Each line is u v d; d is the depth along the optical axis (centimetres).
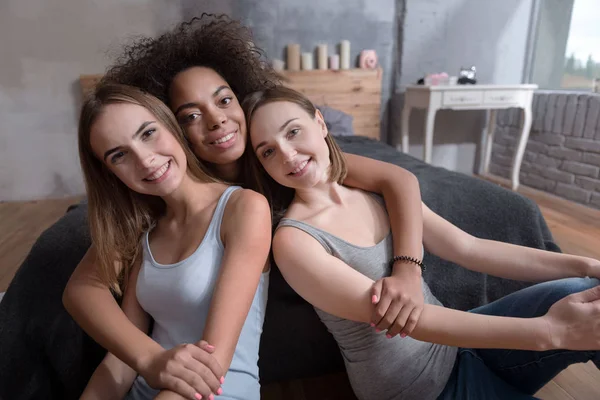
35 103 305
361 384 86
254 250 73
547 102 298
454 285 116
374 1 321
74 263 95
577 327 68
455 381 86
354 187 93
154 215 88
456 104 286
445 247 93
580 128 273
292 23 313
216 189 84
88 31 297
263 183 90
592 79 295
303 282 75
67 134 314
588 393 112
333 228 81
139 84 83
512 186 312
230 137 81
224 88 81
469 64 340
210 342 67
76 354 93
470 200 122
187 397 63
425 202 120
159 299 78
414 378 83
